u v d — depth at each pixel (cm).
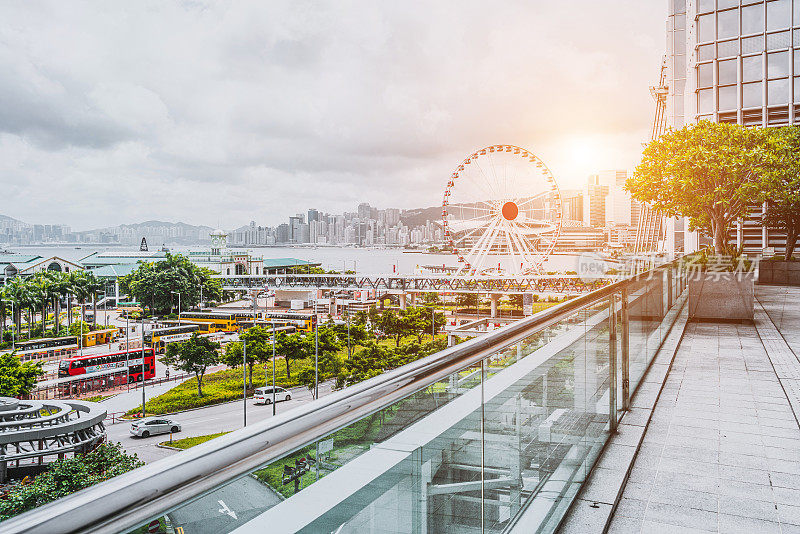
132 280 13000
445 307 11319
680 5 4197
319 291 13762
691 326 1082
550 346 294
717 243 1480
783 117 2759
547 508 286
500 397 229
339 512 131
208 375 6756
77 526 72
